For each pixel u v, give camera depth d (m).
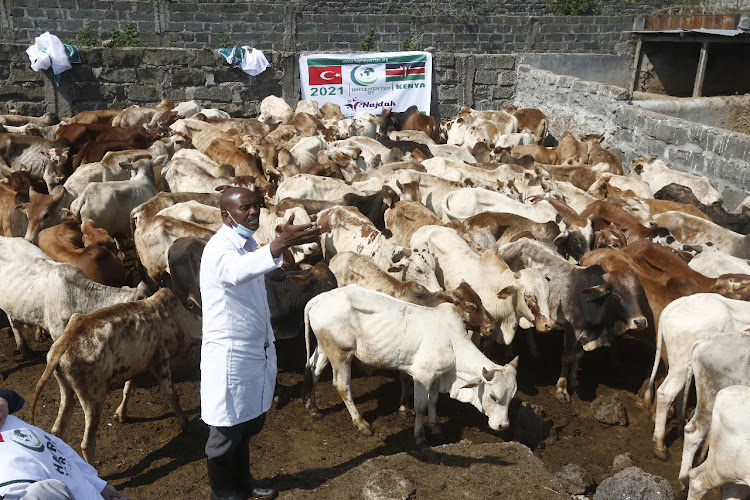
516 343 8.55
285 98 19.39
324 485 5.04
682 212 10.10
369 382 7.50
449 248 8.06
